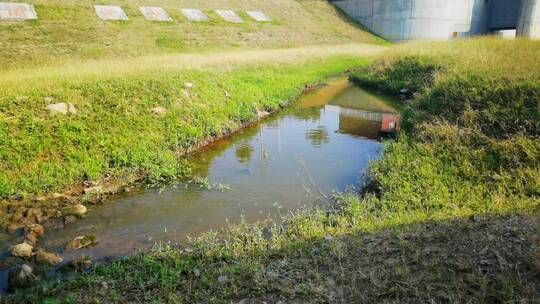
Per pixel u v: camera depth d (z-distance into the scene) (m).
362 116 14.97
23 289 4.99
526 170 7.04
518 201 6.19
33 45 25.83
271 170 9.23
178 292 4.62
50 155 8.83
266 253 5.40
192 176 9.04
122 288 4.82
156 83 13.27
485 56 15.92
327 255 5.12
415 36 49.75
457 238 5.05
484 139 8.47
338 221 6.36
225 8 46.19
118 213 7.21
